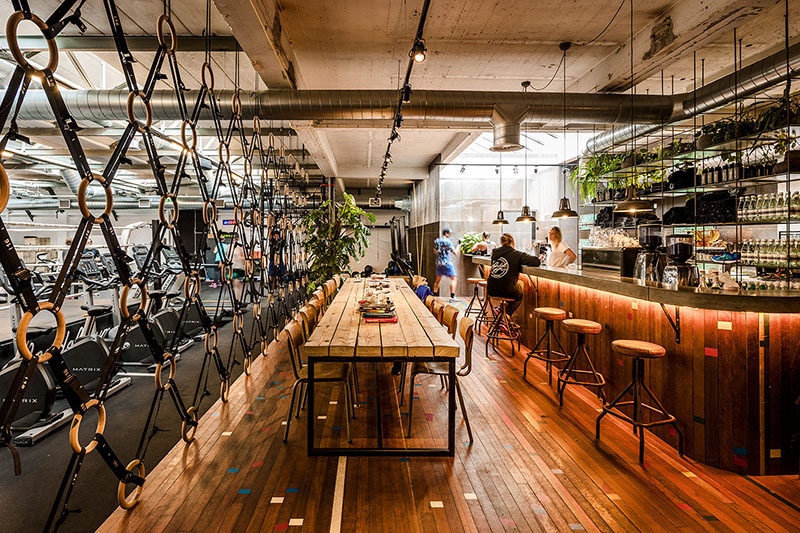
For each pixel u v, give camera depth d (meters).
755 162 5.35
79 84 5.73
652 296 3.15
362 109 5.23
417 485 2.63
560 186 11.16
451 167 11.73
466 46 5.12
